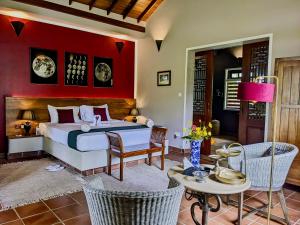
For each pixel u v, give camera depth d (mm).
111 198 1438
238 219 2430
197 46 5273
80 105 5973
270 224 2551
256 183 2562
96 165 3898
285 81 3434
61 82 5738
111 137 3822
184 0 5531
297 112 3338
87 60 6145
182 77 5656
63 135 4191
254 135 4516
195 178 2186
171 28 5883
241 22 4457
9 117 4949
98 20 5684
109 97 6652
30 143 4969
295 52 3725
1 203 2873
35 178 3709
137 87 7109
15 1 4473
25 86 5219
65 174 3902
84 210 2762
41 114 5379
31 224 2451
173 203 1531
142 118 6266
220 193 1912
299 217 2707
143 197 1415
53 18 5098
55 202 2945
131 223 1474
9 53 4984
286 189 3510
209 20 5012
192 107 5754
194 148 2564
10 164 4410
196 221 2416
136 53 7113
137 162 4539
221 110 8305
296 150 2674
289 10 3777
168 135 6059
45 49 5438
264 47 4309
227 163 2785
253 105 4512
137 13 6250
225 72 8141
